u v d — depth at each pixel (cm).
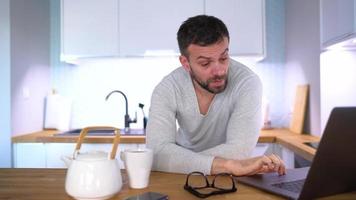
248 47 266
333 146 71
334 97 218
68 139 249
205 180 99
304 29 250
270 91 303
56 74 310
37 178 106
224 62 122
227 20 266
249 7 266
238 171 103
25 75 270
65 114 297
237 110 131
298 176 102
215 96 140
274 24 304
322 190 78
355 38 168
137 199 81
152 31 270
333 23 192
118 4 271
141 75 306
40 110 296
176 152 116
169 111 137
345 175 78
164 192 90
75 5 273
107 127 94
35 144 251
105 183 82
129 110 307
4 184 99
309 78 242
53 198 86
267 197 85
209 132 151
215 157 111
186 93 140
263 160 101
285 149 234
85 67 309
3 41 249
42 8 299
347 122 69
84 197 81
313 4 230
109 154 87
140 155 93
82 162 82
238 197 85
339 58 216
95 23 273
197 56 120
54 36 311
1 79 249
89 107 309
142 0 270
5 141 250
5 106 249
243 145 123
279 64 304
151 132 130
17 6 257
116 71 307
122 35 272
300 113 254
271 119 302
